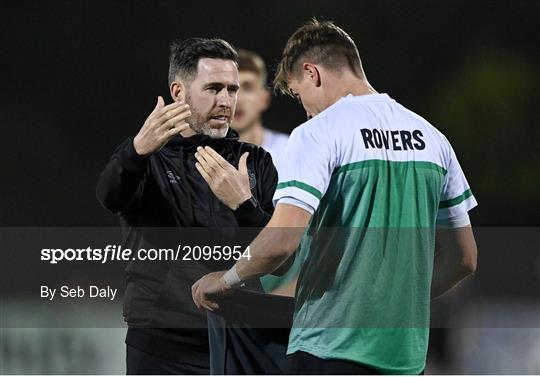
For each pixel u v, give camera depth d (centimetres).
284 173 840
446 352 1585
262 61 1605
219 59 1152
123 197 1045
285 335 1037
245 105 1570
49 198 1698
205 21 1720
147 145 1003
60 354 1374
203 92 1137
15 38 1716
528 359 1588
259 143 1569
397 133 882
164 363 1090
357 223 858
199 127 1136
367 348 850
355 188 853
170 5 1717
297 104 1594
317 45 925
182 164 1113
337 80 918
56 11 1719
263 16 1720
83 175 1714
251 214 1029
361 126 864
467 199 949
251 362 1036
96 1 1727
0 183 1694
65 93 1725
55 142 1719
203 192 1104
